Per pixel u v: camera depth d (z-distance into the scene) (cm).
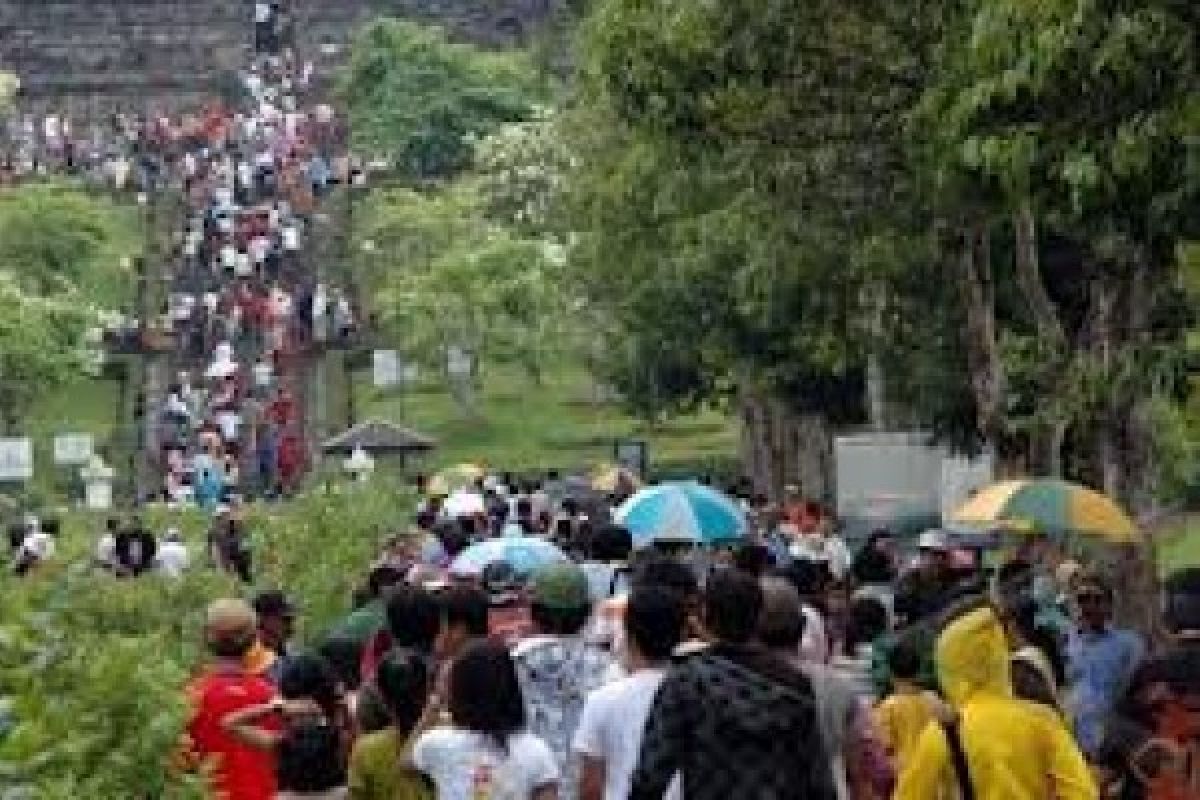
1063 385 4822
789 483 9781
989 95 3194
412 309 13588
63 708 2586
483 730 2539
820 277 6650
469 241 14612
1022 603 3341
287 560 6506
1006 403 5319
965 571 3825
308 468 12438
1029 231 4919
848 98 5091
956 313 6303
